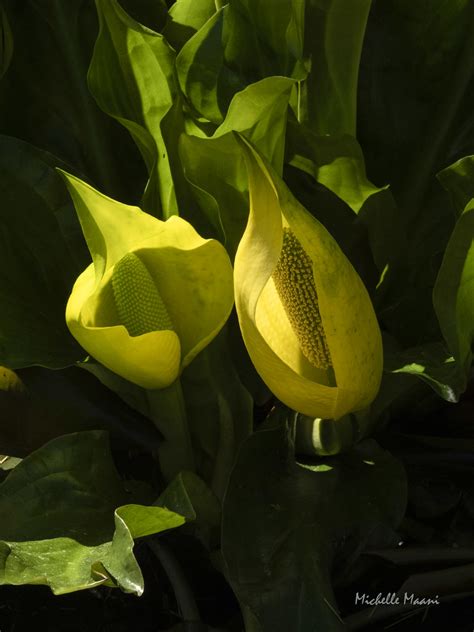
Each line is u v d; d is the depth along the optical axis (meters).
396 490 0.85
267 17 0.90
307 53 0.91
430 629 0.89
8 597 0.92
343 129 0.93
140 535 0.82
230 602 0.91
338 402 0.82
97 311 0.85
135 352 0.83
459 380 0.81
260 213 0.78
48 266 0.91
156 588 0.93
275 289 0.87
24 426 0.90
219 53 0.90
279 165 0.88
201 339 0.86
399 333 0.92
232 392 0.90
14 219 0.91
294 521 0.84
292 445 0.87
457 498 0.93
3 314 0.88
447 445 0.93
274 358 0.80
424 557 0.86
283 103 0.85
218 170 0.87
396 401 0.92
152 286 0.84
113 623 0.91
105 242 0.82
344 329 0.79
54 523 0.85
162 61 0.90
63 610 0.92
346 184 0.92
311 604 0.81
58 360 0.88
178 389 0.87
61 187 0.92
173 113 0.88
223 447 0.90
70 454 0.87
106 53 0.89
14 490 0.85
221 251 0.84
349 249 0.93
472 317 0.82
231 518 0.84
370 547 0.84
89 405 0.91
